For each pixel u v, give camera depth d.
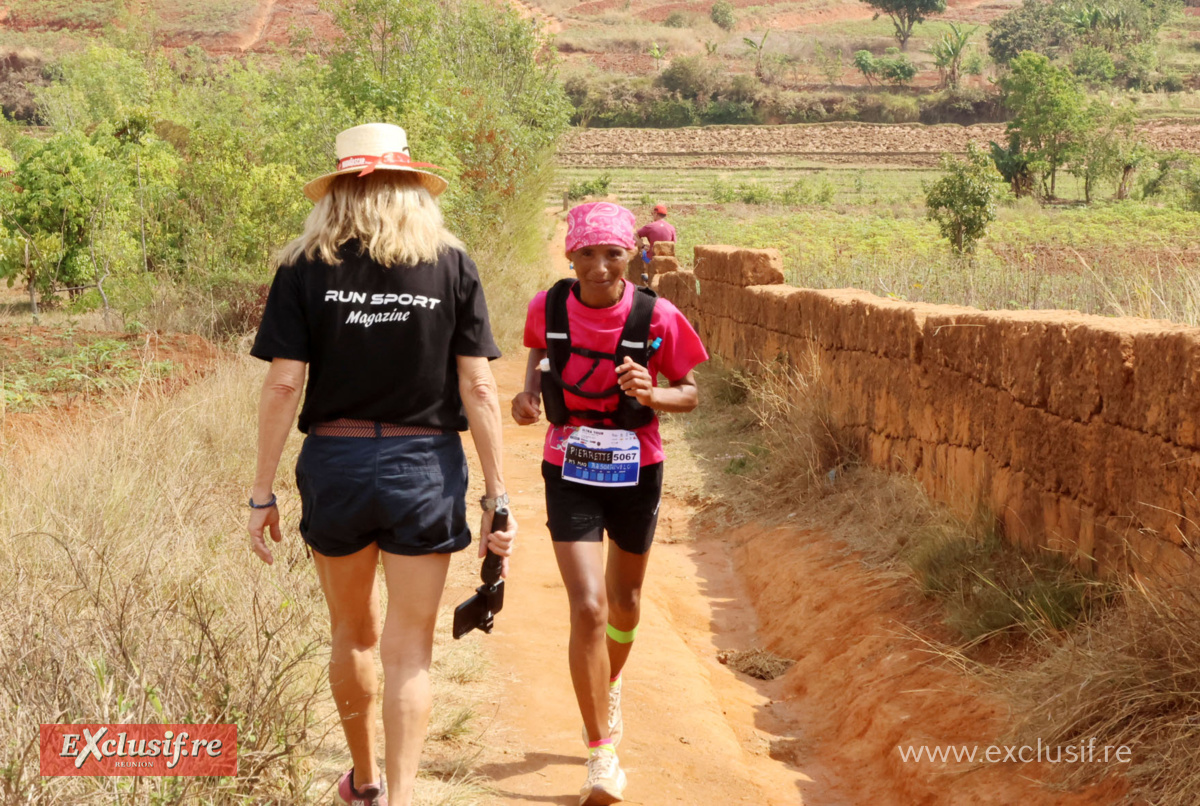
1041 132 52.66
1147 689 3.45
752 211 46.59
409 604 3.02
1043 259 19.09
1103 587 4.20
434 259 3.02
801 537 6.50
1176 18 122.38
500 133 19.39
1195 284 7.02
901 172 65.62
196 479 6.12
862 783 4.08
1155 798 3.15
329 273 2.97
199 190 14.80
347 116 15.67
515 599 5.80
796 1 133.50
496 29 23.70
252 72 35.75
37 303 16.34
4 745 2.91
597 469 3.68
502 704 4.43
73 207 15.15
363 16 17.58
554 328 3.71
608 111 90.81
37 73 81.19
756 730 4.61
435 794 3.50
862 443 7.13
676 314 3.78
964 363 5.60
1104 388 4.29
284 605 3.67
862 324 7.15
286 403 2.97
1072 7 108.62
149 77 39.81
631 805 3.67
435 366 3.01
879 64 100.25
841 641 5.15
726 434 9.05
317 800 3.28
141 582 4.23
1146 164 51.75
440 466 3.04
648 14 126.88
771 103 91.31
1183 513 3.76
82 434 6.32
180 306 12.95
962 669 4.32
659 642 5.29
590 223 3.56
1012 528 5.00
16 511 4.91
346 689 3.14
